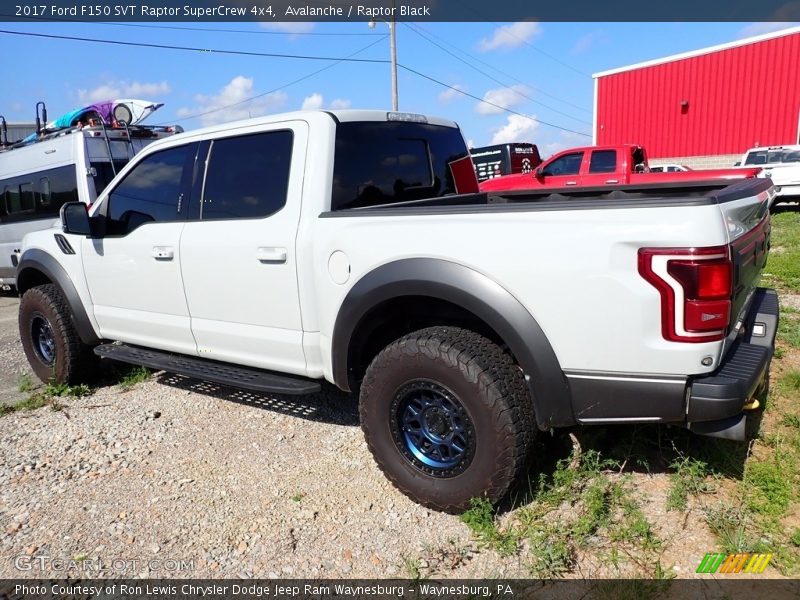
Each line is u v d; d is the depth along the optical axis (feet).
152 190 13.51
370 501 10.18
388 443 9.93
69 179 28.27
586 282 8.12
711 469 10.04
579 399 8.54
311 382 11.34
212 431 13.10
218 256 12.00
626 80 80.59
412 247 9.43
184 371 12.86
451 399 9.12
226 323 12.31
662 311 7.78
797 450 10.42
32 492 10.93
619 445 10.65
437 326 9.78
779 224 42.06
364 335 10.50
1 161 32.68
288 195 11.15
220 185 12.25
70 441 12.92
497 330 8.80
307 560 8.83
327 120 11.18
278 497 10.44
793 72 66.33
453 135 14.61
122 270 14.06
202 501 10.42
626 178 39.75
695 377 7.96
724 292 7.64
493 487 8.96
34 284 17.42
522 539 8.96
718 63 71.77
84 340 15.55
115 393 15.84
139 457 12.10
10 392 16.89
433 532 9.30
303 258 10.73
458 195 13.96
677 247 7.58
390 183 12.34
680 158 76.64
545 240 8.35
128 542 9.39
